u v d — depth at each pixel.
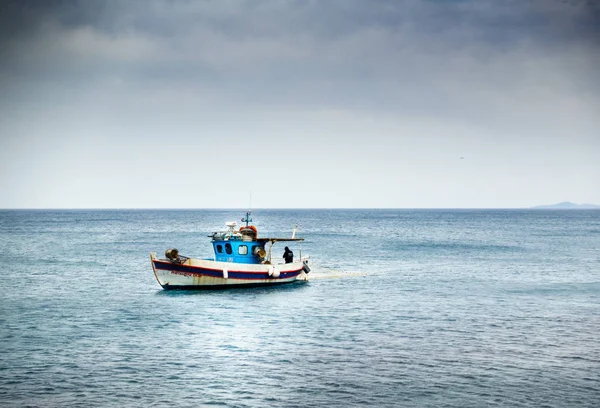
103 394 28.20
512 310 48.09
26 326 42.03
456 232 178.62
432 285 62.56
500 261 88.31
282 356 34.31
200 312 46.91
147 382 29.88
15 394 28.14
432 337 38.88
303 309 48.28
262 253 59.81
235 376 30.80
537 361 33.47
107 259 90.06
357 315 45.97
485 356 34.38
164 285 55.91
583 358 34.03
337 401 27.52
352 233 173.00
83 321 43.66
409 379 30.41
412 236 156.50
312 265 83.19
